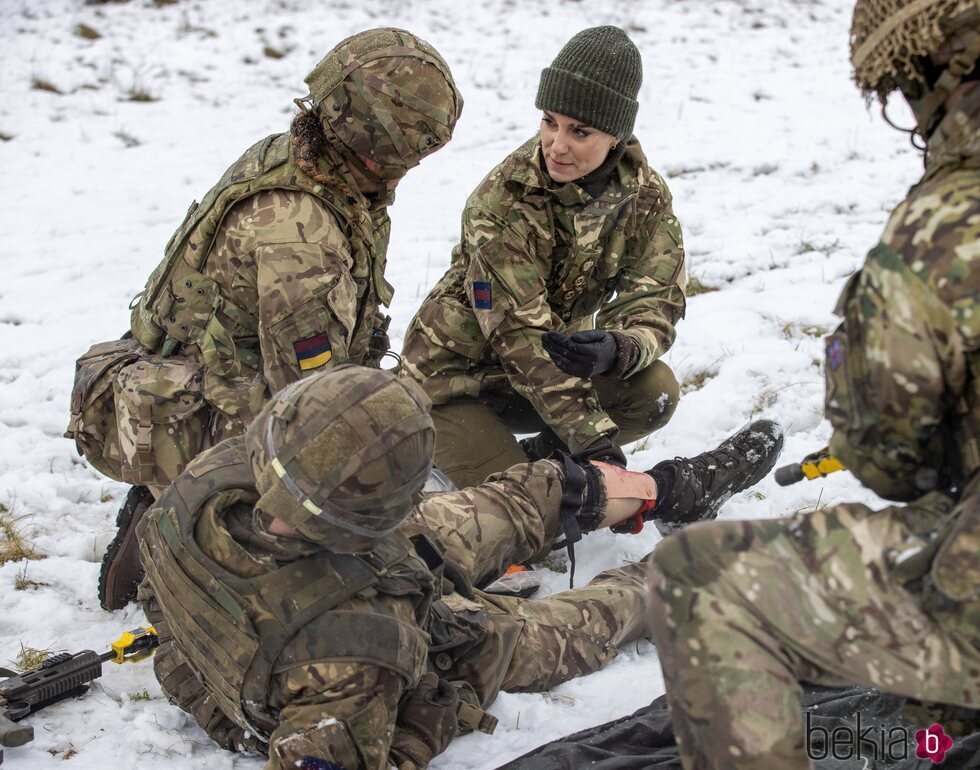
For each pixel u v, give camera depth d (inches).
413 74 117.0
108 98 343.6
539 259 135.8
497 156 310.7
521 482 120.1
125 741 104.5
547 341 127.7
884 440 72.2
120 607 129.3
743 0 470.3
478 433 143.7
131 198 277.1
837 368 73.2
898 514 72.9
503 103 351.6
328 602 90.6
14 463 165.8
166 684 106.0
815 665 73.2
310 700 90.0
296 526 87.1
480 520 115.6
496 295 133.7
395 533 99.3
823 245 244.4
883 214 263.6
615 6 450.6
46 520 149.9
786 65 400.8
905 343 68.5
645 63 395.2
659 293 139.0
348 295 118.0
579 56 124.0
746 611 72.7
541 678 112.0
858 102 359.6
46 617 127.0
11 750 102.3
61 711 108.7
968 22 69.7
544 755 99.9
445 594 109.5
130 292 228.2
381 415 86.0
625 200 135.4
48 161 300.5
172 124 327.6
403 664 91.7
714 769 71.9
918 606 70.6
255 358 123.9
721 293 220.4
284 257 115.6
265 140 125.2
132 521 127.6
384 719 91.3
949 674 70.7
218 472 97.2
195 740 105.7
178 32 395.2
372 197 125.9
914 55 72.5
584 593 118.9
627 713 108.6
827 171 295.1
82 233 256.5
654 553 76.4
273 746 88.7
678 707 73.6
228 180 122.2
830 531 73.1
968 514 68.0
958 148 69.6
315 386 87.9
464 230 136.5
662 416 149.0
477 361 145.7
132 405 124.1
